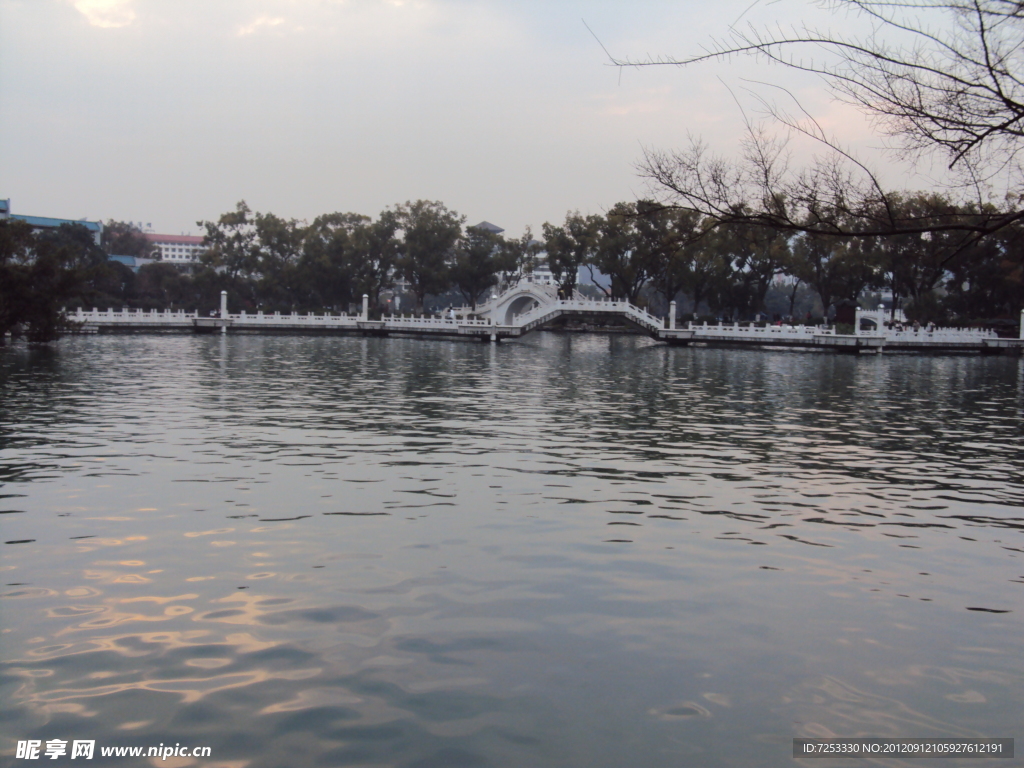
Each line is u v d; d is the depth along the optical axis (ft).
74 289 169.99
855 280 257.96
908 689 24.32
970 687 24.52
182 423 71.31
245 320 282.36
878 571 34.73
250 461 54.95
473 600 30.37
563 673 24.82
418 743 21.04
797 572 34.35
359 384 111.04
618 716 22.50
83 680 23.89
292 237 348.38
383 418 77.15
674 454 60.75
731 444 65.92
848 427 77.41
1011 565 35.78
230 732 21.42
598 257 297.33
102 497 44.47
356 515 41.60
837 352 225.97
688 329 254.47
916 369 166.91
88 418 73.00
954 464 59.06
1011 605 31.09
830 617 29.58
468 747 20.92
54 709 22.36
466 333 262.88
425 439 65.21
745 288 298.15
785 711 22.97
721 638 27.55
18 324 170.81
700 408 90.12
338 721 22.00
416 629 27.71
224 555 34.96
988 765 20.52
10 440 61.26
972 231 21.26
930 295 271.08
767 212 21.42
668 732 21.76
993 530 41.37
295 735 21.33
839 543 38.65
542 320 257.55
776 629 28.40
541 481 50.42
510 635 27.37
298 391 100.07
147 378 111.55
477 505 44.11
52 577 32.09
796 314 497.87
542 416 80.69
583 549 36.73
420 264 339.57
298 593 30.71
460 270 347.36
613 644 26.89
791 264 255.70
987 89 20.16
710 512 43.88
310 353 184.03
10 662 24.91
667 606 30.22
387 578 32.48
